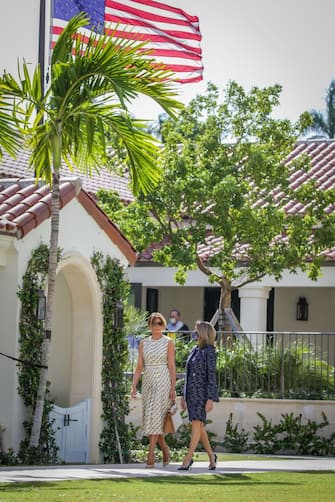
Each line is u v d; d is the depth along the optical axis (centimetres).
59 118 1600
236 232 2478
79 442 1788
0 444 1603
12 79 1609
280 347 2262
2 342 1622
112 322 1870
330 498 1104
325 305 3139
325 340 2575
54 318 1862
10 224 1598
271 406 2188
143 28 2361
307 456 2119
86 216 1800
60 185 1736
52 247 1611
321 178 3209
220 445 2200
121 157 2442
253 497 1102
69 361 1850
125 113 1573
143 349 1495
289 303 3166
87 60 1568
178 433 2178
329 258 2823
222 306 2544
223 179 2434
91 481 1248
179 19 2388
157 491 1145
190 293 3259
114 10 2320
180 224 2639
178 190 2447
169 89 1598
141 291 2998
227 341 2300
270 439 2175
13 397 1612
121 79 1563
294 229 2502
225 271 2489
